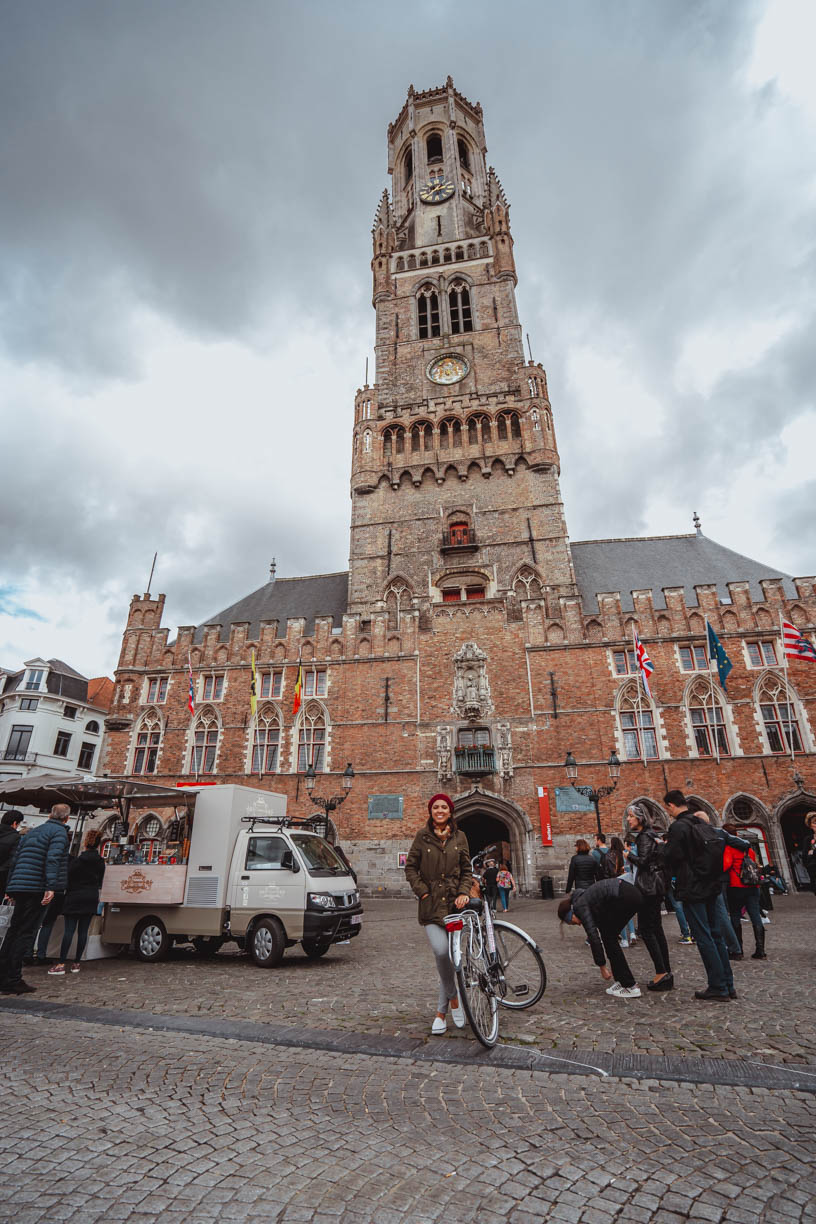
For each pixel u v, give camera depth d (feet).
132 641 122.01
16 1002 30.94
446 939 24.02
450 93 202.49
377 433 139.85
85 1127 16.78
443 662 110.22
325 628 116.67
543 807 97.96
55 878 34.91
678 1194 13.09
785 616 104.53
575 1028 25.21
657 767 98.43
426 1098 18.45
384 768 104.73
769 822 93.56
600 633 108.37
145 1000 31.81
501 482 130.82
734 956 39.73
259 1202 13.05
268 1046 23.81
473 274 160.76
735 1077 19.29
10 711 196.75
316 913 42.11
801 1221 12.09
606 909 31.19
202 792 48.21
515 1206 12.79
